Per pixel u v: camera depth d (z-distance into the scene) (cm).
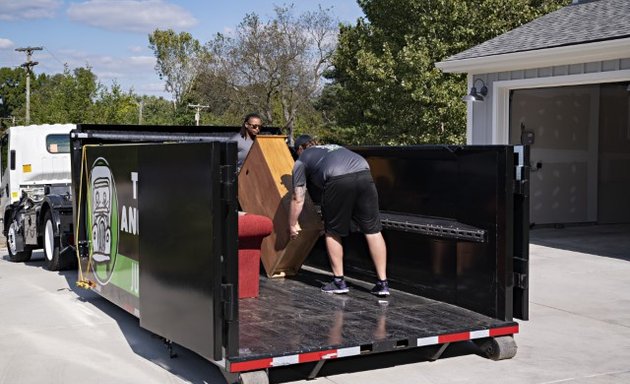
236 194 481
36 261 1206
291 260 756
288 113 4309
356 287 714
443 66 1360
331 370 550
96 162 720
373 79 2345
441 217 641
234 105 4428
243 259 654
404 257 685
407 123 2306
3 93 8088
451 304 630
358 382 521
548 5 2123
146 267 584
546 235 1350
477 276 599
